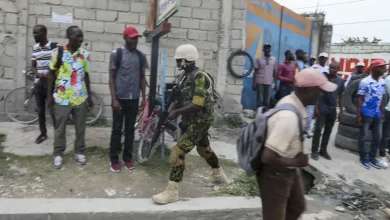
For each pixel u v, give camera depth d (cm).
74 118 470
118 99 446
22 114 657
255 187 446
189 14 724
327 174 550
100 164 479
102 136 610
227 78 759
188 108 370
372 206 469
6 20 637
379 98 575
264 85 834
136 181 439
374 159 603
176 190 389
